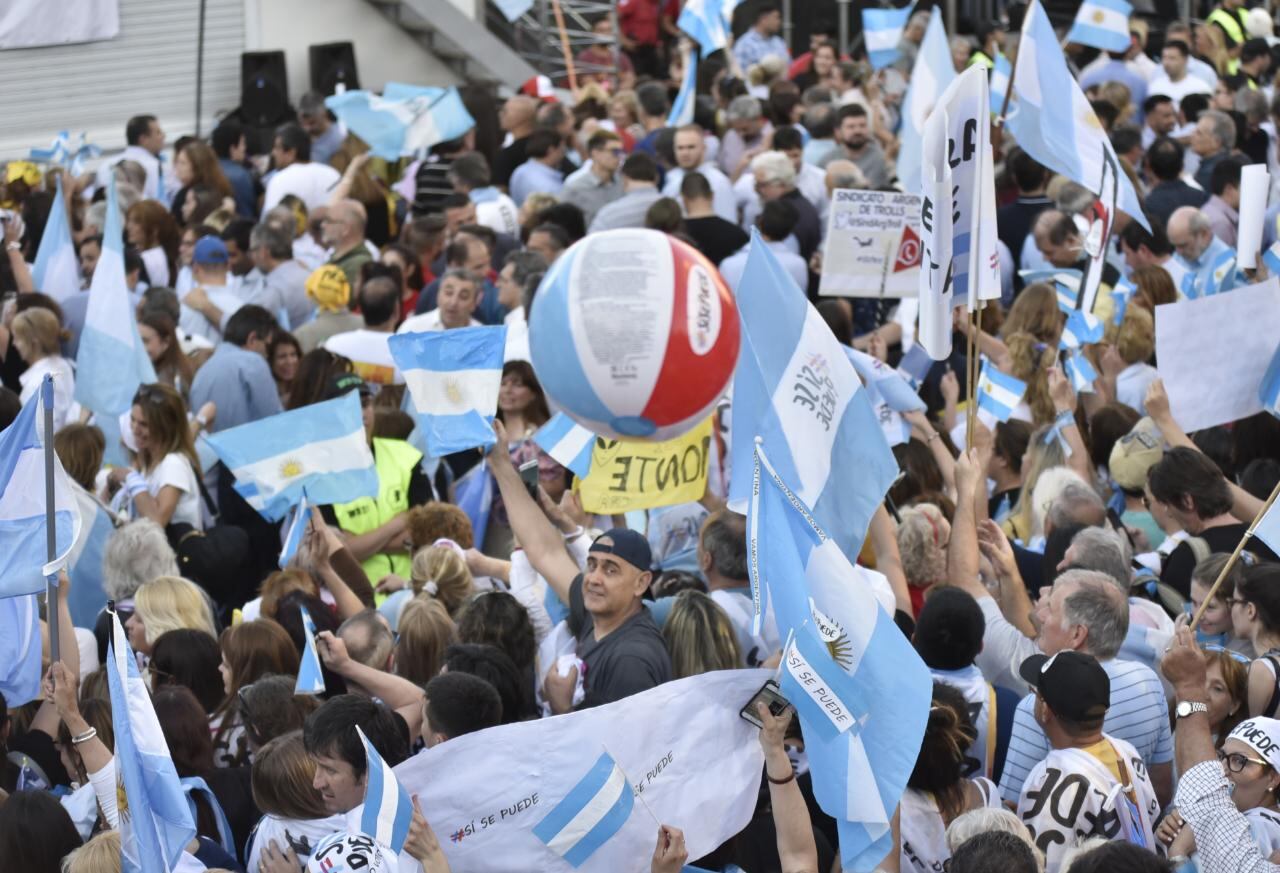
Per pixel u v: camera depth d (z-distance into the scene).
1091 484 13.72
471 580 12.09
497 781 7.88
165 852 7.79
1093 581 9.81
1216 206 21.67
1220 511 11.87
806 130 27.41
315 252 23.30
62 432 14.77
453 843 7.86
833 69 32.00
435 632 10.80
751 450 9.56
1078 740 8.85
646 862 7.98
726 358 7.80
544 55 38.06
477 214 22.92
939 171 10.55
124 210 22.55
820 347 9.65
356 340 16.88
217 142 28.42
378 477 13.12
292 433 12.96
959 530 10.98
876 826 7.62
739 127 26.59
